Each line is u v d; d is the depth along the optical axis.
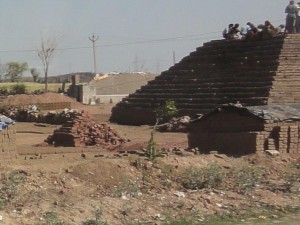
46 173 12.61
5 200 10.60
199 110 31.97
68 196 11.40
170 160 14.38
